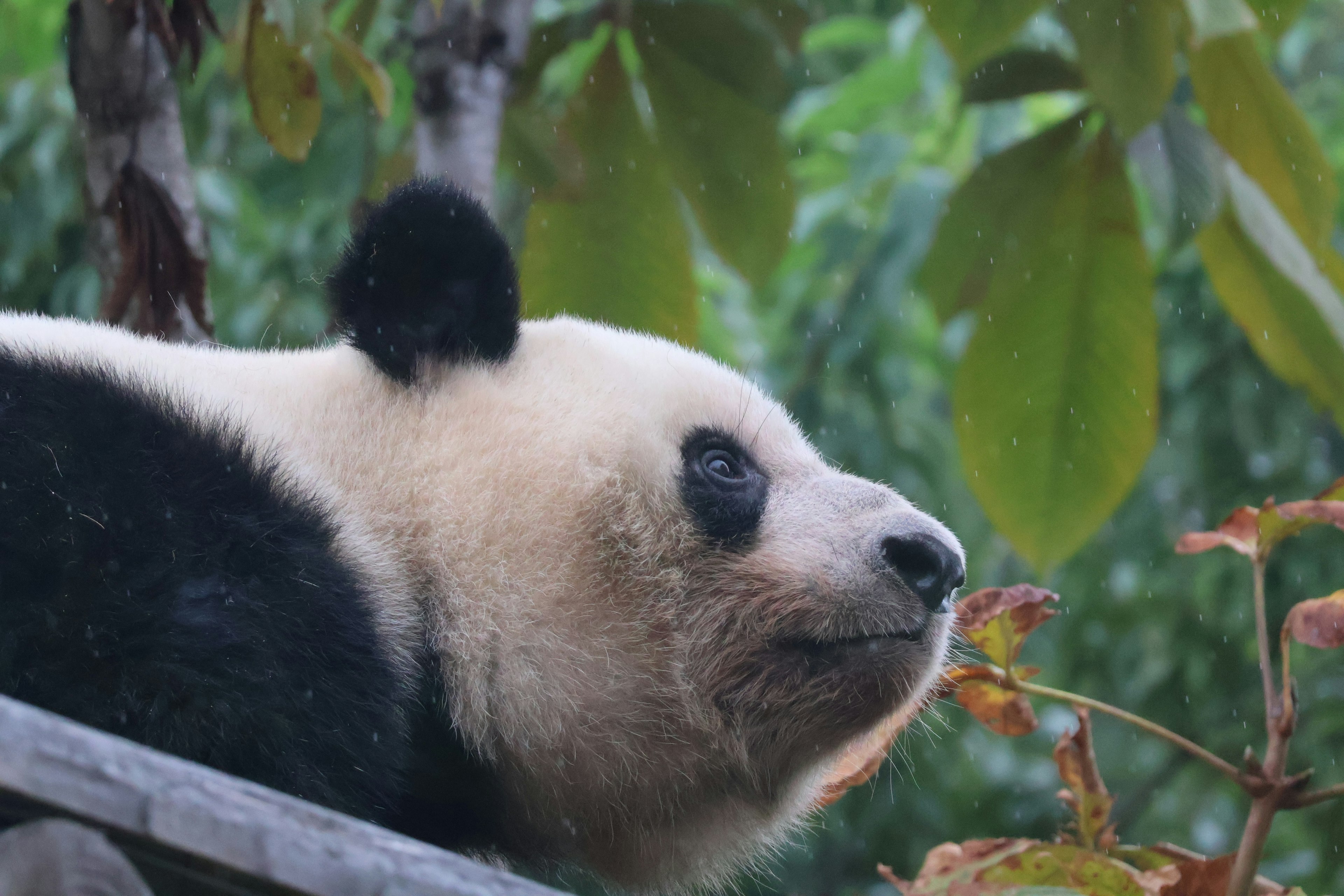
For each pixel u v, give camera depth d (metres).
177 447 4.12
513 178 7.70
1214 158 6.86
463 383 4.94
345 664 4.10
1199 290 12.64
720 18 7.37
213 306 11.82
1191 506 13.28
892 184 13.52
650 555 4.84
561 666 4.73
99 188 6.02
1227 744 13.02
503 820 4.94
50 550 3.69
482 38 6.95
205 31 10.08
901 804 13.45
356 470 4.72
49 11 10.44
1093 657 13.95
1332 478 12.79
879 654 4.84
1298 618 4.23
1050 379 7.26
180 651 3.68
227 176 12.09
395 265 4.87
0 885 2.16
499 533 4.71
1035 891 4.11
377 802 4.11
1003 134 12.80
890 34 12.92
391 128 11.05
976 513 14.82
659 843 5.13
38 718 2.26
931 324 14.84
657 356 5.36
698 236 13.52
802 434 5.75
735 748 4.91
